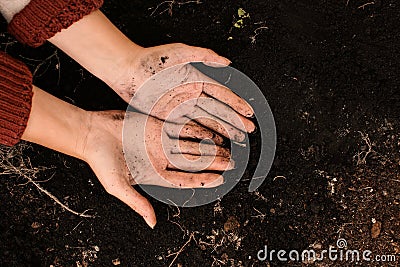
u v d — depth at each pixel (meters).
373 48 0.73
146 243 0.73
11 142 0.62
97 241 0.74
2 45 0.74
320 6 0.74
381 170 0.73
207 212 0.73
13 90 0.60
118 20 0.74
